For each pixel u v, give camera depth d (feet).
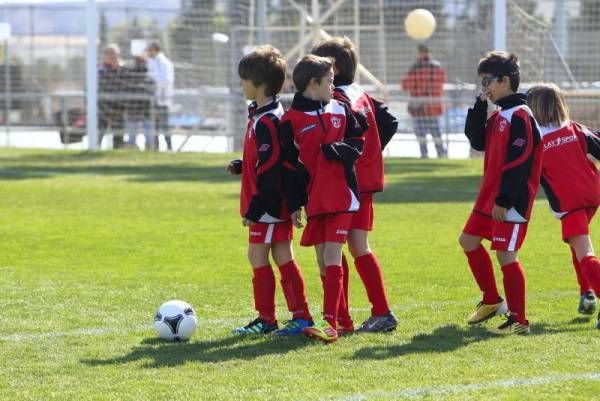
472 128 52.11
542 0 178.29
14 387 41.70
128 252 77.87
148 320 54.60
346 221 49.80
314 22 179.63
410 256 75.15
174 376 43.14
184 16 189.67
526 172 49.83
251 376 43.06
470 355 46.55
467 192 115.14
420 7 177.58
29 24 202.39
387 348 47.96
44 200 109.70
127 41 196.24
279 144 49.21
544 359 45.65
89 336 50.78
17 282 65.77
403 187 120.16
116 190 118.73
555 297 60.39
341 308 51.60
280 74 49.62
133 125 181.16
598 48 176.14
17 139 202.69
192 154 168.45
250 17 180.45
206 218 96.27
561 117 54.65
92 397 40.22
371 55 183.32
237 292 62.59
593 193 54.24
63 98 187.62
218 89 186.50
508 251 50.65
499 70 50.62
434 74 168.35
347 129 49.98
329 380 42.42
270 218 50.06
